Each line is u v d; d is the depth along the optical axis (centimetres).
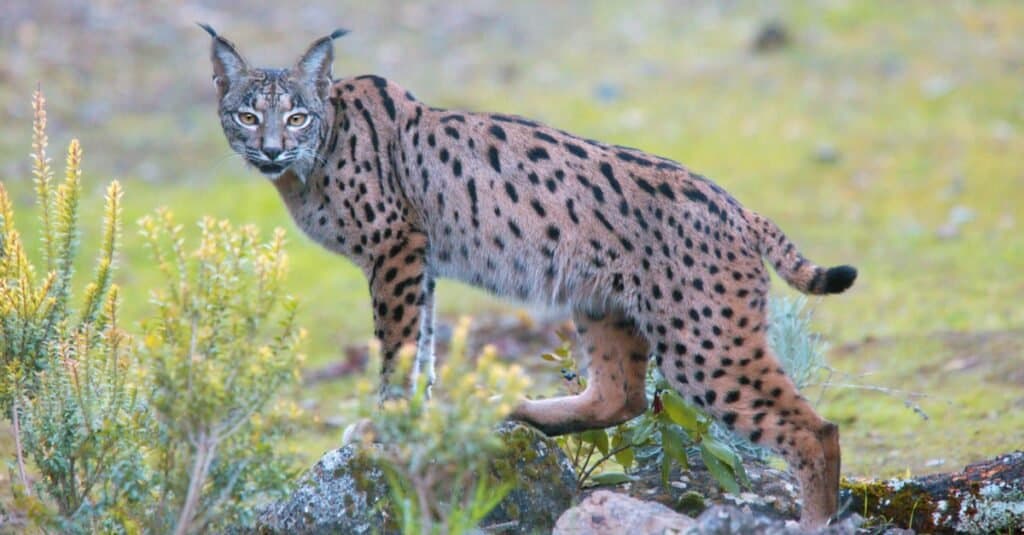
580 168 1071
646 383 1138
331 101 1134
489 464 974
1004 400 1412
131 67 3053
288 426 876
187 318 844
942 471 1218
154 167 2575
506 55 3222
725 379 1009
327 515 960
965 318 1792
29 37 3089
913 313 1839
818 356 1247
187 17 3366
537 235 1073
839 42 3164
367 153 1124
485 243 1098
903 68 2973
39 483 1020
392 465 838
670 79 3003
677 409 1045
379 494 959
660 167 1062
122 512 885
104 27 3225
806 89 2898
